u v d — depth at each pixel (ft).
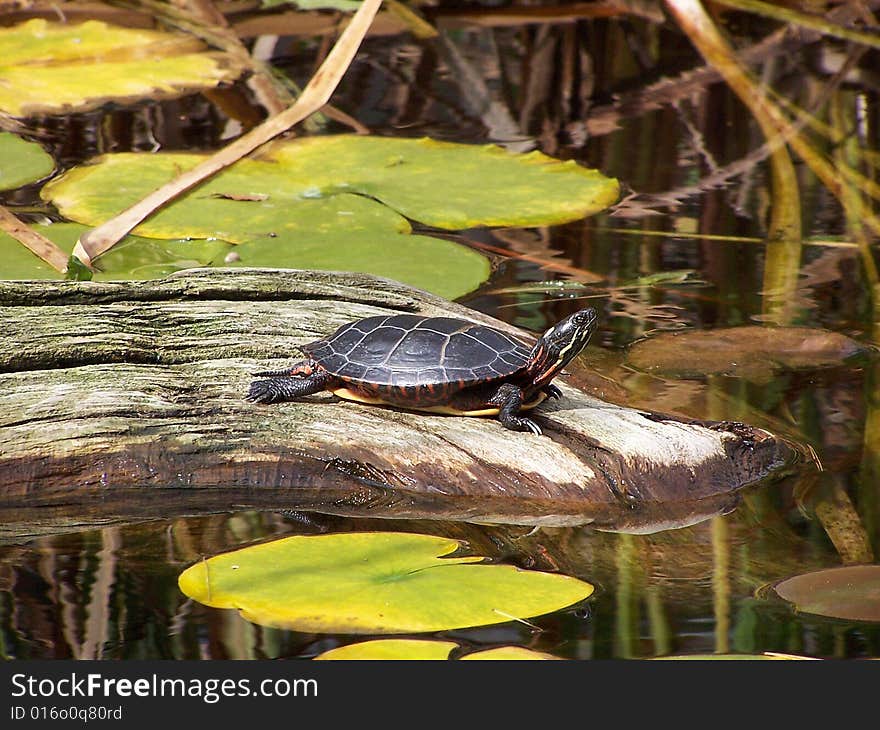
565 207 30.78
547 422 19.38
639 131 40.83
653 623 13.96
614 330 25.09
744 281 28.14
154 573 15.44
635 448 18.65
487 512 17.98
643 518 17.62
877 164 36.86
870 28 47.19
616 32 51.65
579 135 40.19
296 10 52.65
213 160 26.68
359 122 40.52
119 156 33.88
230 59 43.73
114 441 18.48
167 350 20.44
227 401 19.43
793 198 34.40
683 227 32.09
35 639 13.79
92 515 17.78
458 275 26.32
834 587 14.62
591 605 14.51
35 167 33.32
